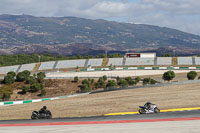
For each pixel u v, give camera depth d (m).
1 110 186.00
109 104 167.50
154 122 86.88
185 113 101.50
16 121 98.38
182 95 179.50
